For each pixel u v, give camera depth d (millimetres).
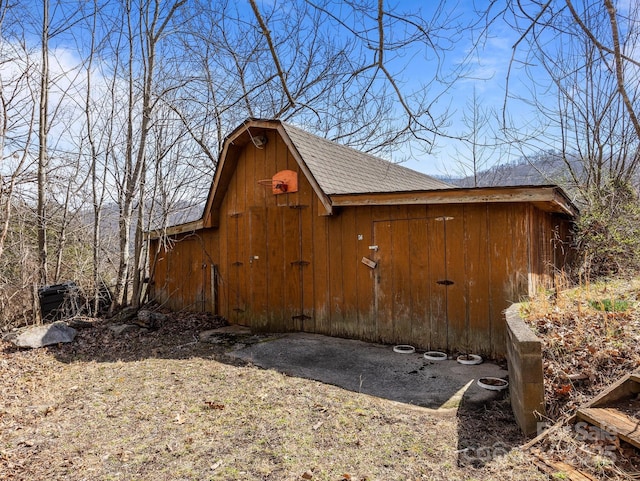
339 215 7078
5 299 7980
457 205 5801
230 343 6883
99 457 3219
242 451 3227
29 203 8688
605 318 3895
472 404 3955
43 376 5348
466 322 5699
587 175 10797
